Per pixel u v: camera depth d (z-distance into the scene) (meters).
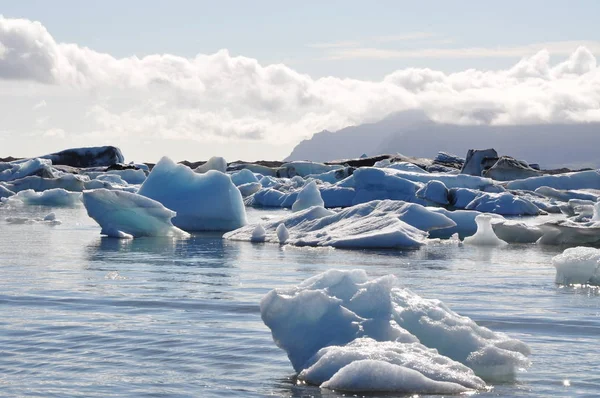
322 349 6.30
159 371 6.51
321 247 17.83
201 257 15.67
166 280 12.08
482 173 54.16
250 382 6.18
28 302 9.80
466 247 18.61
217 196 22.86
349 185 39.88
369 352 6.12
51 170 49.91
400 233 18.06
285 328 6.57
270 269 13.70
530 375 6.39
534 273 13.53
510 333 8.18
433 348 6.44
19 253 16.22
